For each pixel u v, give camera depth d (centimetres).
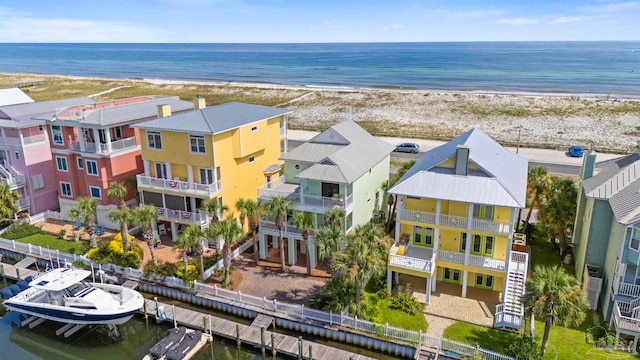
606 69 18150
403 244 3177
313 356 2558
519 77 15925
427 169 3041
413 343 2569
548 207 3422
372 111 9962
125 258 3488
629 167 2941
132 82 15438
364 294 2945
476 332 2664
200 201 3831
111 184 4059
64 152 4269
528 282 2389
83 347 2891
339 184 3381
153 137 3819
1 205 4103
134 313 2919
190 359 2669
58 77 17975
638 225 2403
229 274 3372
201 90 13362
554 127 8050
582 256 3047
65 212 4525
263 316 2880
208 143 3591
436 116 9288
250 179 4169
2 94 5600
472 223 2853
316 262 3534
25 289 3225
